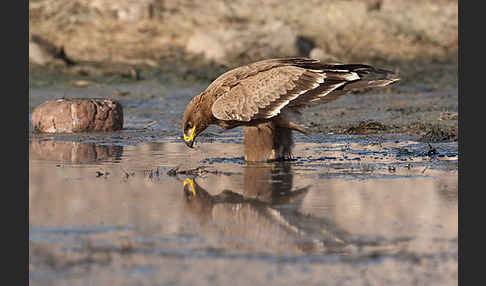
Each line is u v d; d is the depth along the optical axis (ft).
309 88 42.75
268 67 43.70
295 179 39.63
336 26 128.36
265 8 129.08
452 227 29.32
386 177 39.91
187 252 26.35
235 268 24.71
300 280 23.58
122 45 114.42
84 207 33.12
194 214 31.76
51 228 29.50
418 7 139.03
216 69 108.88
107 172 42.34
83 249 26.78
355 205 33.12
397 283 23.41
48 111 62.95
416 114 71.36
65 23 116.37
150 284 23.35
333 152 49.78
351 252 26.35
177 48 115.44
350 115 71.82
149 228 29.48
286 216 31.32
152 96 90.22
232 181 39.22
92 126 63.10
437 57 123.95
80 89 94.63
